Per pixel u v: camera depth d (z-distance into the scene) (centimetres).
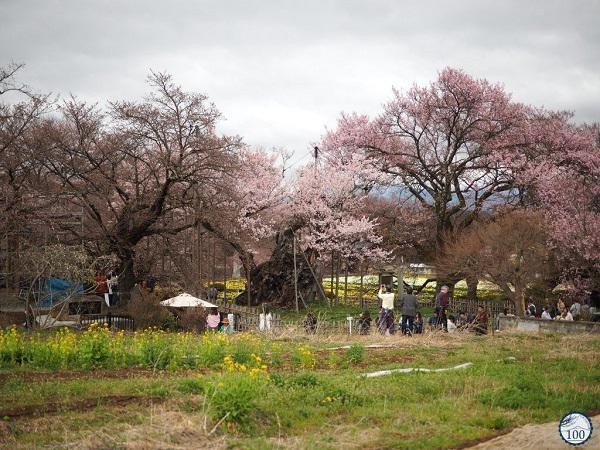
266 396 1290
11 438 1012
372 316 3900
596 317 3662
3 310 2938
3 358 1719
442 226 4731
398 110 4938
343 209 4897
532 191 4803
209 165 3544
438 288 4603
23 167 3441
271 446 1006
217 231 4016
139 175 3916
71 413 1157
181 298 3142
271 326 2873
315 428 1135
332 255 4750
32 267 2825
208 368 1708
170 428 1044
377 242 4762
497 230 3775
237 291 5266
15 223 3175
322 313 4141
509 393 1341
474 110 4762
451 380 1534
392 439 1070
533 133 4850
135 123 3625
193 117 3619
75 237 3541
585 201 4031
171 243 4006
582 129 5156
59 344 1773
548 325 2864
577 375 1580
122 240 3597
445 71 4719
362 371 1716
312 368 1781
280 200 4697
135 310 3070
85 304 3269
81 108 3697
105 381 1466
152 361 1723
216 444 999
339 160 5134
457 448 1036
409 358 1962
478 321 2792
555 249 4078
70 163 3509
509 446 1037
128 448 962
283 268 4678
